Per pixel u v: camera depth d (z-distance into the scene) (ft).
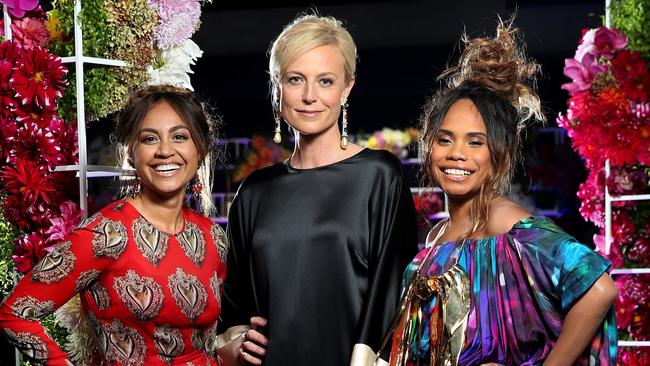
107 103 12.30
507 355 6.92
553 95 27.66
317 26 8.97
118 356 7.73
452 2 27.04
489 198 7.40
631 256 13.88
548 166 28.12
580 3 26.20
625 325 13.69
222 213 29.01
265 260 9.22
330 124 9.12
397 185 9.20
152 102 8.05
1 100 11.28
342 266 9.04
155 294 7.75
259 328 9.25
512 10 26.68
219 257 8.52
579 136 13.51
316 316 9.05
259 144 29.63
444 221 8.18
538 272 6.78
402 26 27.91
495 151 7.40
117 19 12.16
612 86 13.43
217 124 8.90
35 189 11.32
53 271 7.55
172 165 8.01
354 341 8.75
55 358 7.69
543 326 6.81
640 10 13.44
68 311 10.53
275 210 9.32
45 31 12.07
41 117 11.62
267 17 27.94
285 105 9.04
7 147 11.35
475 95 7.54
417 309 7.44
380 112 29.71
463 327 7.01
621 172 13.69
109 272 7.72
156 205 8.08
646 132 13.15
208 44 28.71
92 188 20.94
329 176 9.27
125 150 8.28
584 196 14.02
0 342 12.48
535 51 27.22
